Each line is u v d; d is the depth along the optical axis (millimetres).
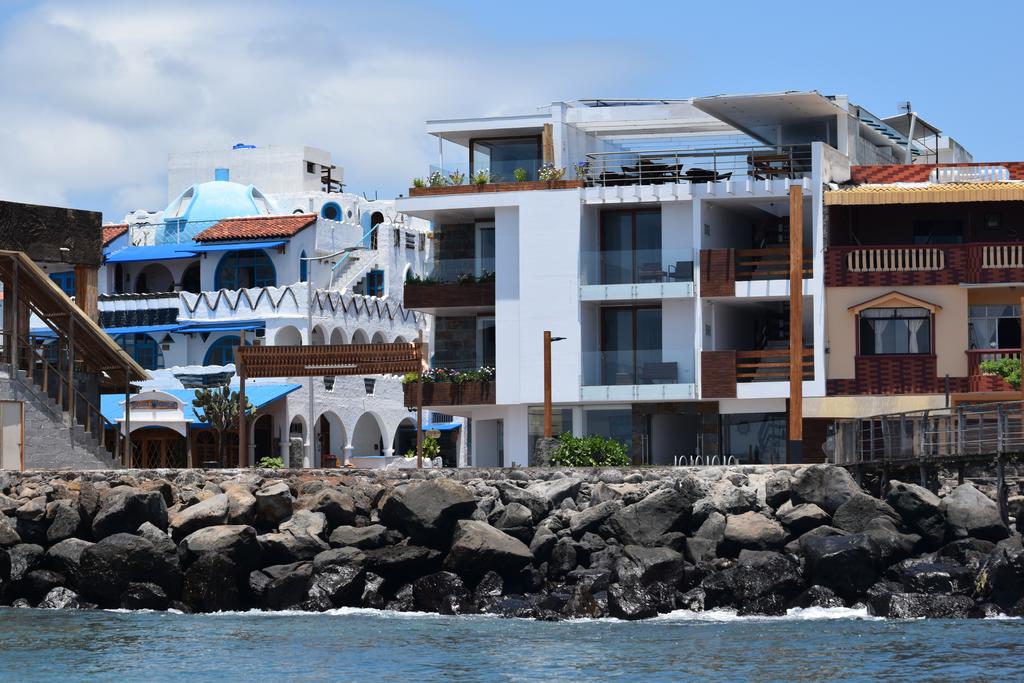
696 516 123500
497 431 180625
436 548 122188
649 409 171750
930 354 164875
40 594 122438
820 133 181000
